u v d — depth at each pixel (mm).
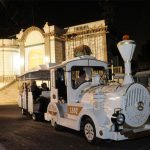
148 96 8477
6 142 9906
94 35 31094
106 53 30219
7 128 12992
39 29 33000
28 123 14484
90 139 8828
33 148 8875
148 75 20531
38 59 33719
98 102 8625
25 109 17594
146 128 8375
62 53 33094
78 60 10648
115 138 7914
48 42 32406
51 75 11898
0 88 32719
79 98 10133
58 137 10422
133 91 8188
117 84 8914
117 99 8148
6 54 36219
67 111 10375
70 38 32781
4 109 22859
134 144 8836
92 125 8711
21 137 10711
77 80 10500
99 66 11062
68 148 8633
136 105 8211
